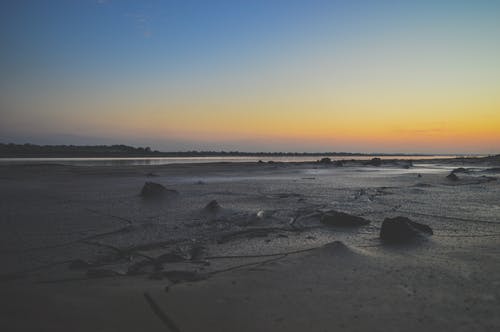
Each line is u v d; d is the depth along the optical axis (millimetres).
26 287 3879
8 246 5902
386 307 3223
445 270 4297
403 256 4973
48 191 13398
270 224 7625
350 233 6812
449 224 7535
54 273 4523
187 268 4660
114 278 4273
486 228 7109
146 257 5324
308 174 24625
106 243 6121
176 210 9344
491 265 4512
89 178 19516
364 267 4406
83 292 3686
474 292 3576
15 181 17438
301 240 6266
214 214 8648
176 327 2877
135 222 7836
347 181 18594
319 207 9867
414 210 9367
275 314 3102
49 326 2883
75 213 8898
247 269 4418
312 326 2871
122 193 12820
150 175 21562
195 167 32469
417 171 28750
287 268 4375
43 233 6820
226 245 5965
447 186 15891
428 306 3238
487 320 2949
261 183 17266
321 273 4184
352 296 3494
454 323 2898
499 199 11492
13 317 3055
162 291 3686
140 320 3008
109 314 3119
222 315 3094
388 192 13555
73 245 5988
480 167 34969
